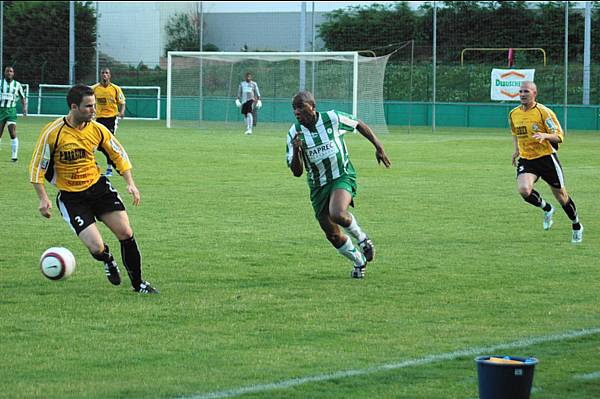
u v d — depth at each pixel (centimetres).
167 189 3341
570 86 8100
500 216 2739
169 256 2067
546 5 8225
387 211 2827
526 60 8312
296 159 1806
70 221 1653
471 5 8406
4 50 8769
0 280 1797
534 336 1405
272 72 8081
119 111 4834
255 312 1555
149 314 1534
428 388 1157
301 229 2464
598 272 1917
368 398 1117
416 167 4278
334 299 1656
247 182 3572
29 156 4538
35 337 1386
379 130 7194
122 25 9775
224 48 10012
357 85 7350
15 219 2583
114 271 1688
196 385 1160
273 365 1250
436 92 8425
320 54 7188
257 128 7462
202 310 1566
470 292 1717
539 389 1158
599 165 4453
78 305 1596
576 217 2291
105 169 4100
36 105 8744
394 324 1476
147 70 9031
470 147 5597
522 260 2052
